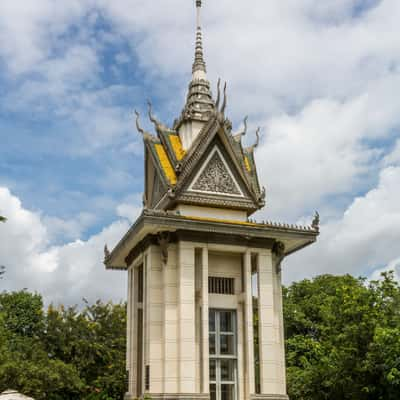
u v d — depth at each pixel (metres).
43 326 66.38
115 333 67.50
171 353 35.38
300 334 65.06
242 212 41.12
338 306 48.31
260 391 37.12
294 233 39.38
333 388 47.75
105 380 60.84
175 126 43.91
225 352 38.06
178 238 36.97
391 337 40.16
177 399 33.94
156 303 36.69
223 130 40.53
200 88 44.44
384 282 46.31
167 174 40.66
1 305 72.94
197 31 46.84
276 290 40.16
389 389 42.28
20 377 53.06
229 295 39.00
